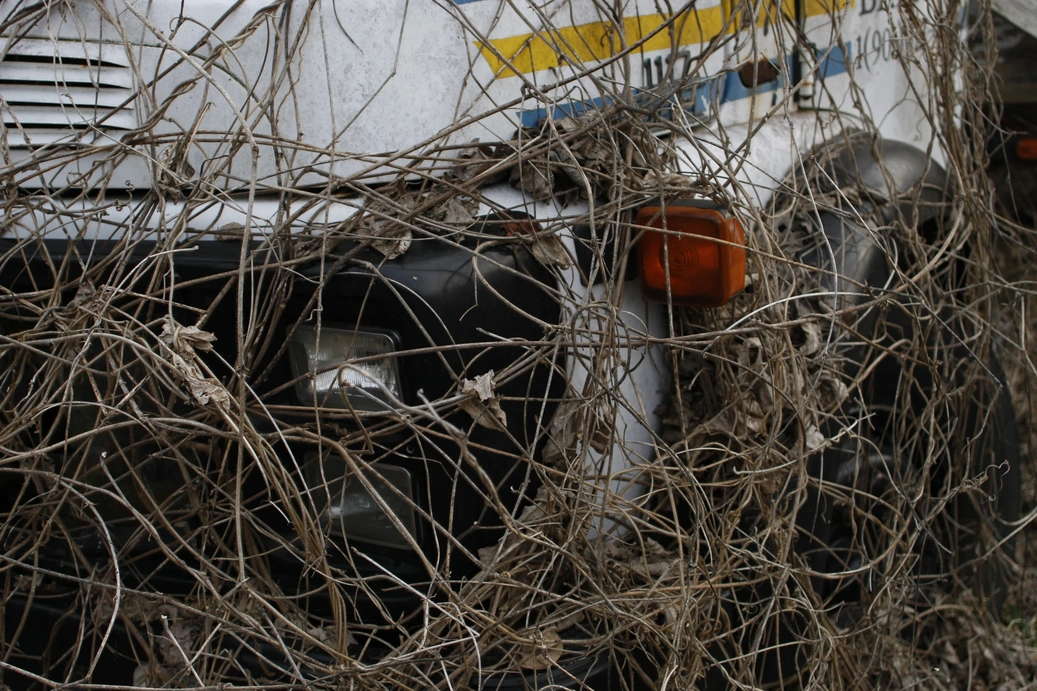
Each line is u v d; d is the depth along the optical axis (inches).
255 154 65.9
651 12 85.2
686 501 78.9
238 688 64.4
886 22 116.0
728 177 76.7
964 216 108.3
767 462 81.6
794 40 97.0
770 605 75.5
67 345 74.5
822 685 83.4
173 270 70.0
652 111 76.4
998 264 127.0
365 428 69.1
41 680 63.0
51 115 80.4
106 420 70.0
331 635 74.1
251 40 75.4
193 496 74.7
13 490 86.7
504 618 67.7
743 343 80.7
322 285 66.1
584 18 81.4
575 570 72.2
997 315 109.5
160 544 67.2
